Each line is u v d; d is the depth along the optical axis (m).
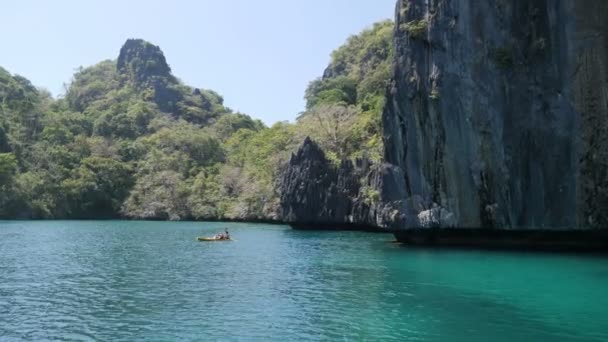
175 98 155.12
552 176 36.00
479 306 20.47
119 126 123.69
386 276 27.70
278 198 79.62
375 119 72.69
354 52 117.81
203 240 51.34
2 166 91.25
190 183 104.00
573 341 15.97
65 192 99.31
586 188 34.94
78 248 43.84
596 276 27.00
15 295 23.42
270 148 95.50
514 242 40.94
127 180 106.75
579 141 35.00
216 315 19.53
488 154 38.25
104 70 166.50
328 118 78.31
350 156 69.69
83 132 120.81
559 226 35.91
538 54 36.12
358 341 16.19
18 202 94.00
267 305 21.06
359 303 21.23
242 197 90.25
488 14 37.59
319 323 18.25
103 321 18.86
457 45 38.84
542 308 20.06
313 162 68.00
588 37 34.53
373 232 64.88
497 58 37.16
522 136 36.84
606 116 34.09
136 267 32.22
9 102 120.06
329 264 32.81
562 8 35.28
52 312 20.20
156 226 78.50
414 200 42.88
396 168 44.59
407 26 41.84
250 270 30.70
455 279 26.50
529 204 36.97
